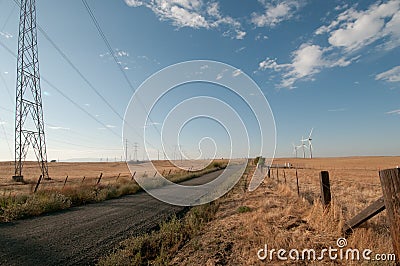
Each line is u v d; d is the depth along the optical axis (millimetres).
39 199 13898
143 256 6559
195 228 8703
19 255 6539
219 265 5578
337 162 98812
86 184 22516
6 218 10938
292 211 9742
